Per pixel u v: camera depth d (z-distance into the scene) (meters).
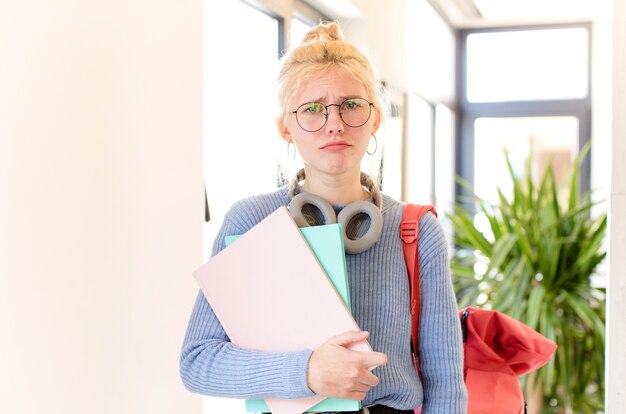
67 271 1.55
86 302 1.61
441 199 6.12
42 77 1.47
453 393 1.23
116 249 1.72
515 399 1.67
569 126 6.33
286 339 1.14
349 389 1.06
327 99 1.18
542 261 3.95
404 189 4.63
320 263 1.14
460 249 5.33
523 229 4.10
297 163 1.35
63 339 1.54
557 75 6.36
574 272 3.99
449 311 1.25
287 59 1.24
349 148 1.18
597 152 6.15
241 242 1.18
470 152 6.52
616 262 2.09
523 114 6.40
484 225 4.50
